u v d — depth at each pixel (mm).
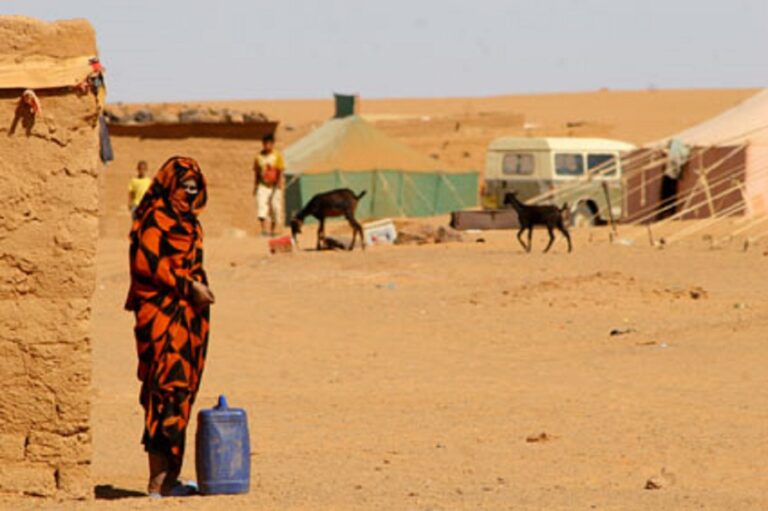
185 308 20547
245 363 37594
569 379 33656
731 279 53375
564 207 63812
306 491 20484
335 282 55344
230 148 90562
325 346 40438
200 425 20328
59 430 19969
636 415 28031
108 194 89250
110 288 53250
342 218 103188
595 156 87375
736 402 29453
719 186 84125
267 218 90000
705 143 86125
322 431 27281
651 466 22938
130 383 34094
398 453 24719
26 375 19906
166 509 18609
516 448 24875
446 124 171875
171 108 123312
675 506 19031
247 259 64625
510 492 20453
